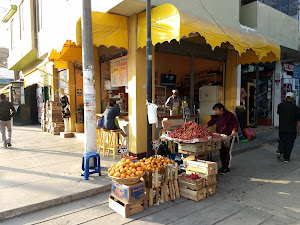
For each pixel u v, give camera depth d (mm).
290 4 11688
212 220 3305
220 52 8680
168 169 3963
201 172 4168
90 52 4863
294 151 7457
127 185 3494
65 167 5336
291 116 6098
